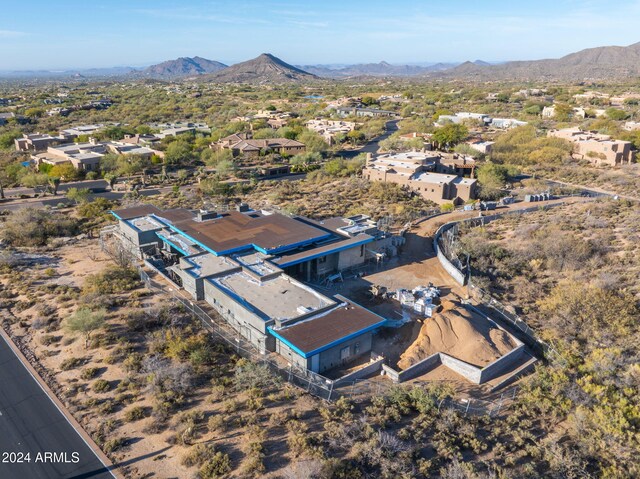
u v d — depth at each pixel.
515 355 38.28
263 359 35.84
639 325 42.00
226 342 37.84
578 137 122.69
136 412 29.03
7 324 39.75
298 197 85.44
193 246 51.62
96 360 34.59
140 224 56.91
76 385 31.84
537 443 28.78
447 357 36.69
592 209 74.12
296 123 169.25
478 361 36.59
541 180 98.56
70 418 28.88
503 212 75.56
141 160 106.81
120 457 25.89
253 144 124.88
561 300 44.56
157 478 24.45
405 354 37.34
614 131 134.25
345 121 178.50
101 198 80.50
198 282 43.88
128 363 33.88
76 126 174.50
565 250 56.25
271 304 39.94
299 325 36.72
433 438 28.36
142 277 47.88
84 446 26.72
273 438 27.27
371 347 38.81
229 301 40.34
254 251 50.34
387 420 29.56
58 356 35.34
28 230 61.06
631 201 77.94
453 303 44.78
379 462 25.81
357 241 53.16
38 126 175.25
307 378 33.50
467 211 76.88
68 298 43.97
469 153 114.31
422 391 31.89
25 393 31.14
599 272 52.22
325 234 53.09
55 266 52.41
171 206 79.62
